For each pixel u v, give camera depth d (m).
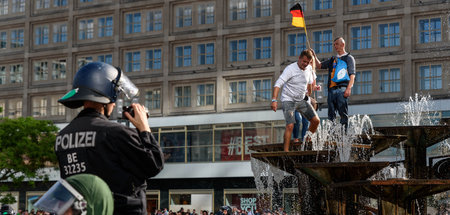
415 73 36.22
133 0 44.19
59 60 46.19
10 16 48.03
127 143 3.32
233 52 41.44
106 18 45.12
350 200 8.13
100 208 2.65
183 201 41.03
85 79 3.54
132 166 3.35
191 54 42.62
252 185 39.19
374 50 37.28
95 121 3.44
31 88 46.59
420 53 36.00
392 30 37.03
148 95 43.47
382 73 37.00
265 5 40.66
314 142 8.72
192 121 41.38
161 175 41.50
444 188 7.21
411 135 9.50
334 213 8.07
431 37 36.06
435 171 9.62
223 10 41.69
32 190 43.94
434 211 15.95
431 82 35.78
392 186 7.43
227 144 40.09
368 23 37.59
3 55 47.78
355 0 38.03
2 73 47.94
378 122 36.12
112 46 44.53
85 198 2.63
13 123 35.75
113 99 3.57
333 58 9.54
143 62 43.84
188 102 42.38
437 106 34.72
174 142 41.81
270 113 39.19
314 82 8.94
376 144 9.20
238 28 41.03
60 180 2.67
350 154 8.73
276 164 8.71
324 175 7.59
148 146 3.39
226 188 39.97
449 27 35.62
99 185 2.68
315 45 38.91
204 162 40.44
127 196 3.29
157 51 43.53
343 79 9.32
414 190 7.40
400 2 36.84
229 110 41.03
